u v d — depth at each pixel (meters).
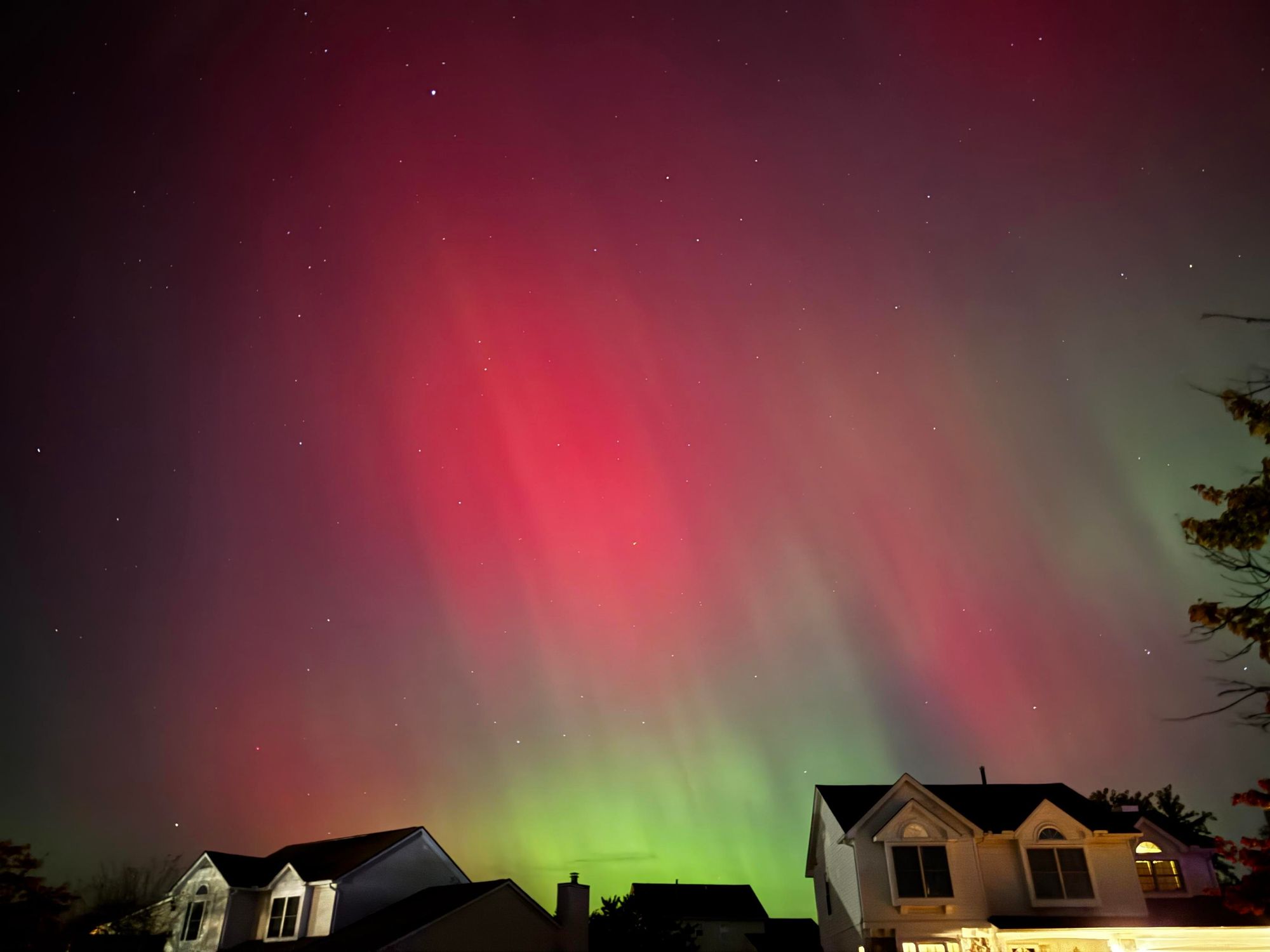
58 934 30.41
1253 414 11.95
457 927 26.38
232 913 31.72
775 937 48.44
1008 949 26.91
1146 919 27.97
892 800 30.39
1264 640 11.50
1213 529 12.11
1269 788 16.09
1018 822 30.16
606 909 36.44
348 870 30.69
